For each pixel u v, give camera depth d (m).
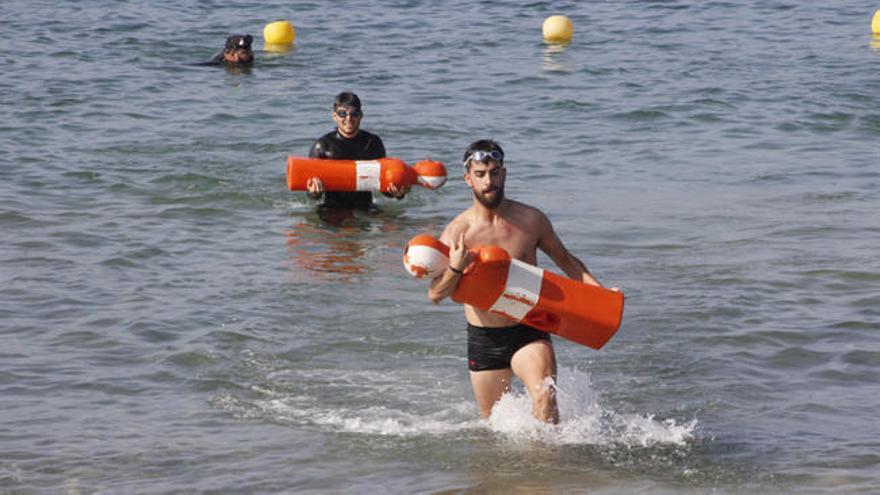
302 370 11.10
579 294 9.30
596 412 10.07
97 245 14.98
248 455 9.32
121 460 9.19
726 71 27.44
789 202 17.12
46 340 11.73
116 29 32.91
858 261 14.20
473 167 9.30
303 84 26.23
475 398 10.49
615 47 30.83
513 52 30.17
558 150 20.50
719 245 14.98
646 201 17.22
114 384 10.71
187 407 10.27
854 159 19.88
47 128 21.62
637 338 11.84
